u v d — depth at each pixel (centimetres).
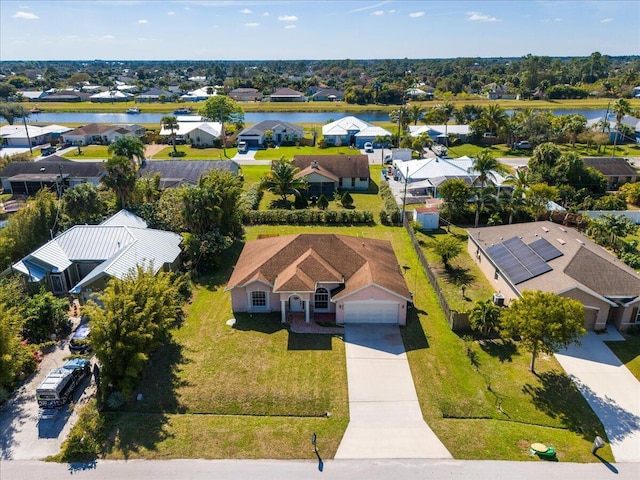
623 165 6925
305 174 6312
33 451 2223
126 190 5034
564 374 2786
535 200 5103
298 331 3209
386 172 7450
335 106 16762
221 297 3675
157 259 3750
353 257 3572
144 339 2491
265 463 2164
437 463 2172
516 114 10644
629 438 2330
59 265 3700
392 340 3114
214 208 4197
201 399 2561
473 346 3064
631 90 17700
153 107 17025
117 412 2469
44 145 10050
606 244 4606
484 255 4094
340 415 2470
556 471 2128
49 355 2942
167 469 2123
